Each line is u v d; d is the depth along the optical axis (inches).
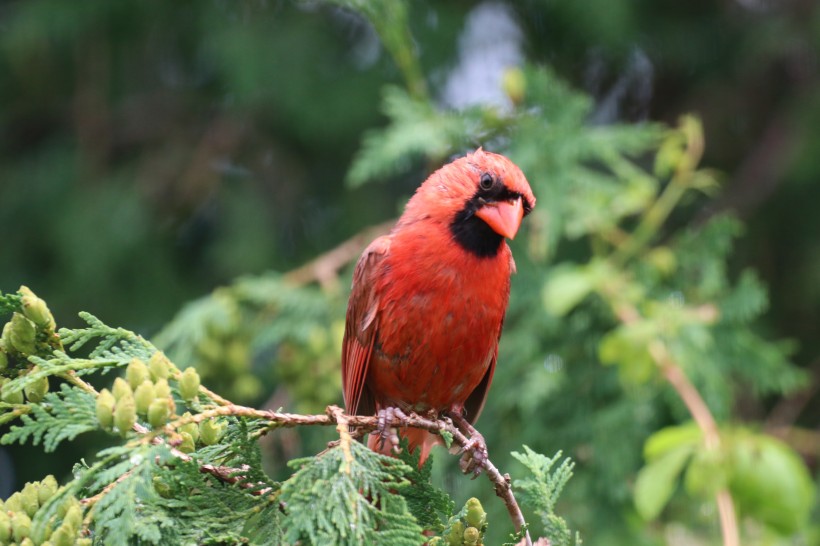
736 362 399.2
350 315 282.8
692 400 362.0
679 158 421.4
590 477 386.9
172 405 175.2
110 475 169.0
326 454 183.3
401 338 268.1
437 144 412.2
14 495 178.9
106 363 186.2
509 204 267.6
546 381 392.5
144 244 491.8
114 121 526.6
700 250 417.1
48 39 491.8
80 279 482.6
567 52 521.0
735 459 336.8
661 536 397.1
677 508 403.9
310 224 513.0
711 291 404.8
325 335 409.7
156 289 490.6
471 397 303.7
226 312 406.0
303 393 407.8
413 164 511.5
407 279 265.4
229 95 509.4
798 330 498.9
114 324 481.4
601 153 411.2
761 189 509.7
